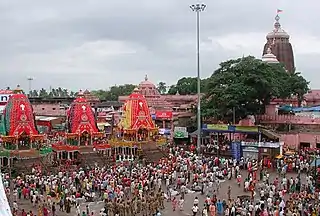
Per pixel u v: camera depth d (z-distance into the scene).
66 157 52.03
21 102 51.62
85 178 39.72
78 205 34.12
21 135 50.84
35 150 49.12
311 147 56.41
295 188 37.84
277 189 37.81
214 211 31.41
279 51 96.00
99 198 37.34
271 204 31.84
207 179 41.00
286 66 95.62
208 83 64.12
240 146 50.50
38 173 42.44
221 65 65.50
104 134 58.16
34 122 52.69
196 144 61.19
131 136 57.53
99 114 85.00
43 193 37.84
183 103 96.00
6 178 41.44
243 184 41.75
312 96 88.19
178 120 73.12
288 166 46.03
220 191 39.22
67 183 39.44
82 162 49.44
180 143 62.78
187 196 38.03
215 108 62.84
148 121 58.59
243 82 60.97
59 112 91.88
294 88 75.12
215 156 52.25
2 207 14.73
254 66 62.09
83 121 55.28
